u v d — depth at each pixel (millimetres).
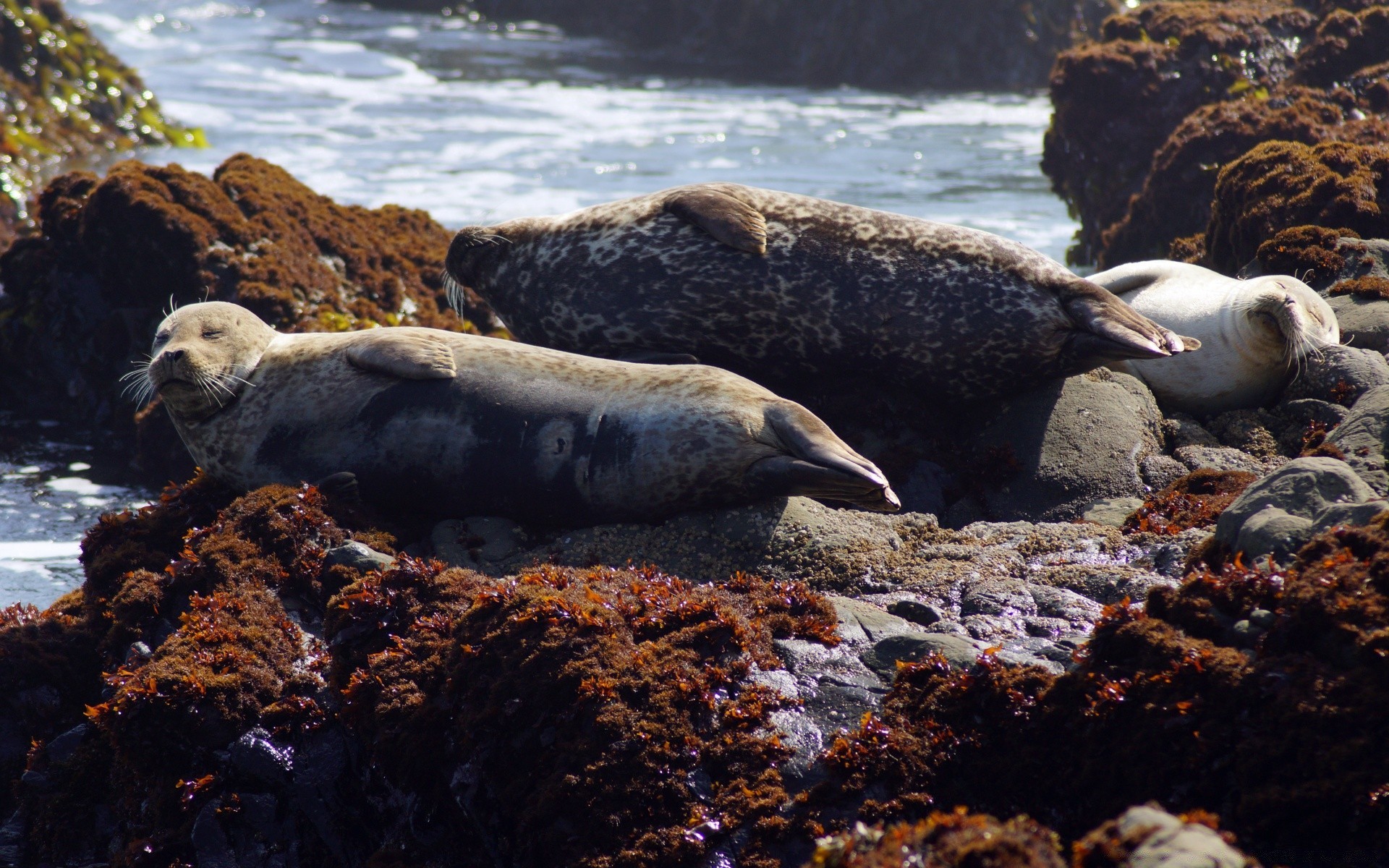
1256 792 16141
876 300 29641
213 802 21844
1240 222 37750
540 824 19016
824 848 13531
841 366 30531
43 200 46781
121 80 84312
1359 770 15648
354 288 44719
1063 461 28891
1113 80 58000
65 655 25438
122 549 26766
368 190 70562
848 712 19297
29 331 44875
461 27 143125
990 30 117438
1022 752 18062
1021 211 67375
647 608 21156
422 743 20719
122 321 43438
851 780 18266
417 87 108188
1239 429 30281
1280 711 16516
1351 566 17469
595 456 25922
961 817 13305
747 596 22031
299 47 125750
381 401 26984
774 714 19359
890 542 25016
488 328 46250
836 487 25281
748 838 18047
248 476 27781
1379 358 29906
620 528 25984
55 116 78875
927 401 30828
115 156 78250
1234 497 25297
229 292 42250
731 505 25969
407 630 22297
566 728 19547
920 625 21891
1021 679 18594
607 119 95125
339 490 26578
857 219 30312
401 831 21000
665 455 25609
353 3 154625
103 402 43781
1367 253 33875
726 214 29938
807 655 20500
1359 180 36281
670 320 30547
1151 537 23906
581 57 126938
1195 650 17625
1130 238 52094
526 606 20969
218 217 43781
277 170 48875
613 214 31594
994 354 29547
